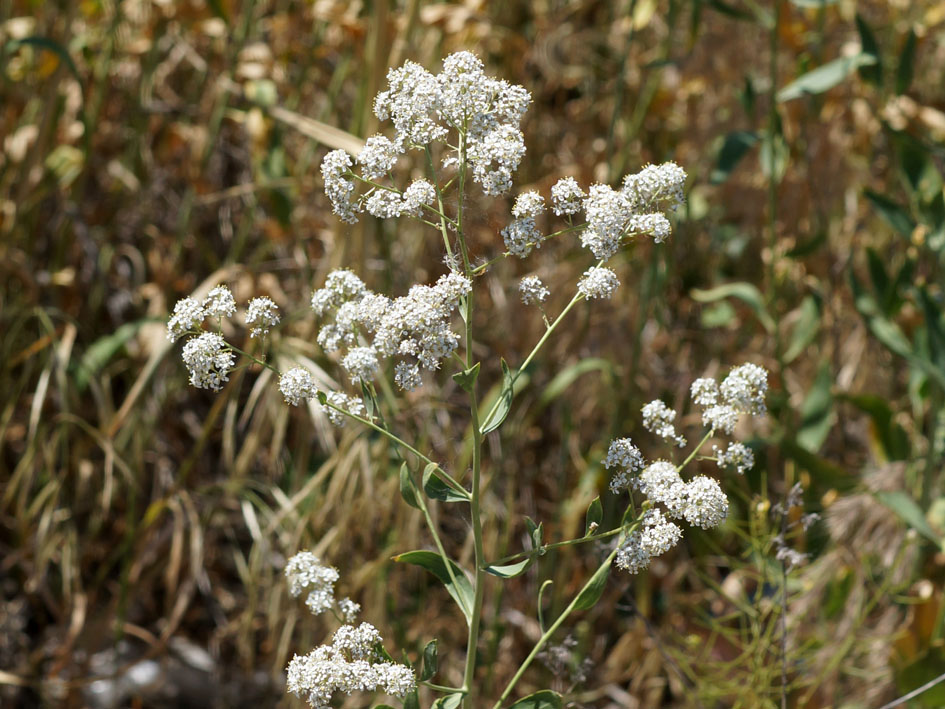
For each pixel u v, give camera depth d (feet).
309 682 1.92
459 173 1.90
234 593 3.72
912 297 3.16
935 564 3.09
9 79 3.57
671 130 4.13
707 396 1.97
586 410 3.53
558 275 3.49
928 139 3.44
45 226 3.88
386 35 3.11
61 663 3.08
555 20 4.15
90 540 3.37
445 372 3.54
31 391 3.60
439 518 3.42
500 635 3.20
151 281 3.96
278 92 4.01
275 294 3.52
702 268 3.94
